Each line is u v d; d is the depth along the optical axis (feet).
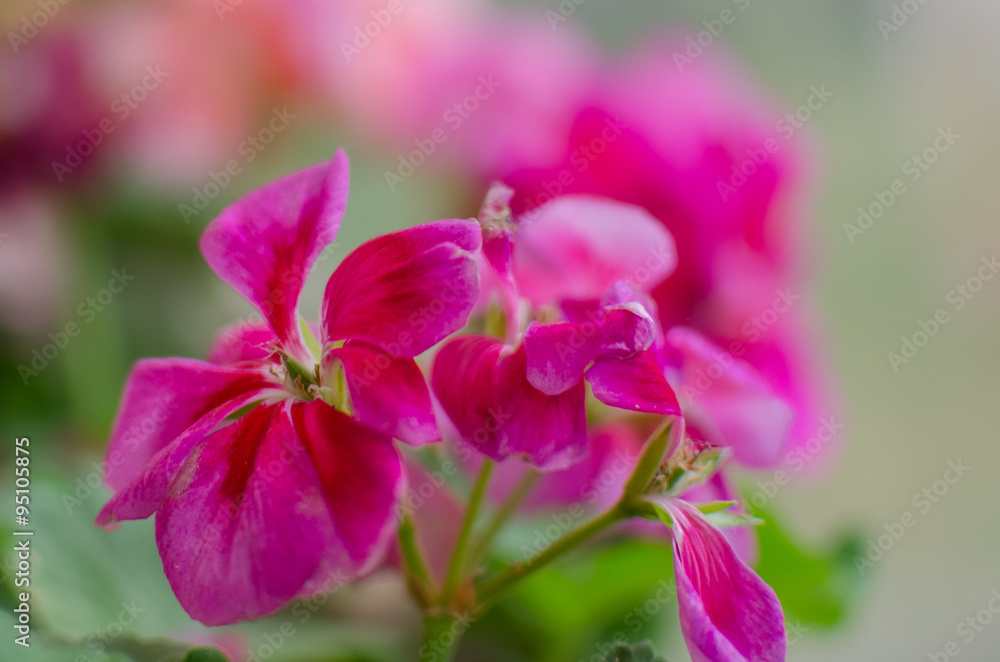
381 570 0.81
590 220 0.75
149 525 0.83
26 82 0.84
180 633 0.79
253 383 0.69
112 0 0.85
